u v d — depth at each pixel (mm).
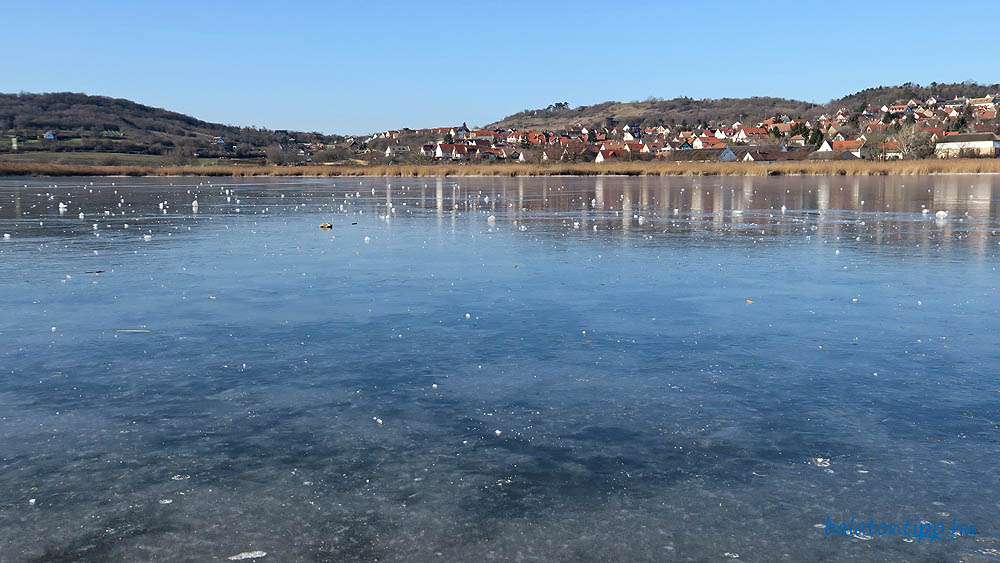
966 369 7156
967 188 42094
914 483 4844
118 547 4129
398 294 10898
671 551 4066
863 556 4023
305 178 77250
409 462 5188
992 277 12062
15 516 4465
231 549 4102
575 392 6605
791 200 32656
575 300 10414
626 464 5148
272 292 11094
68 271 13125
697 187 46375
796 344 8102
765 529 4293
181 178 75562
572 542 4160
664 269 13094
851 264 13555
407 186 53188
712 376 7035
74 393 6613
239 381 6938
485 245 16672
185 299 10609
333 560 3990
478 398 6465
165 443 5520
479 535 4238
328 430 5762
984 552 4055
